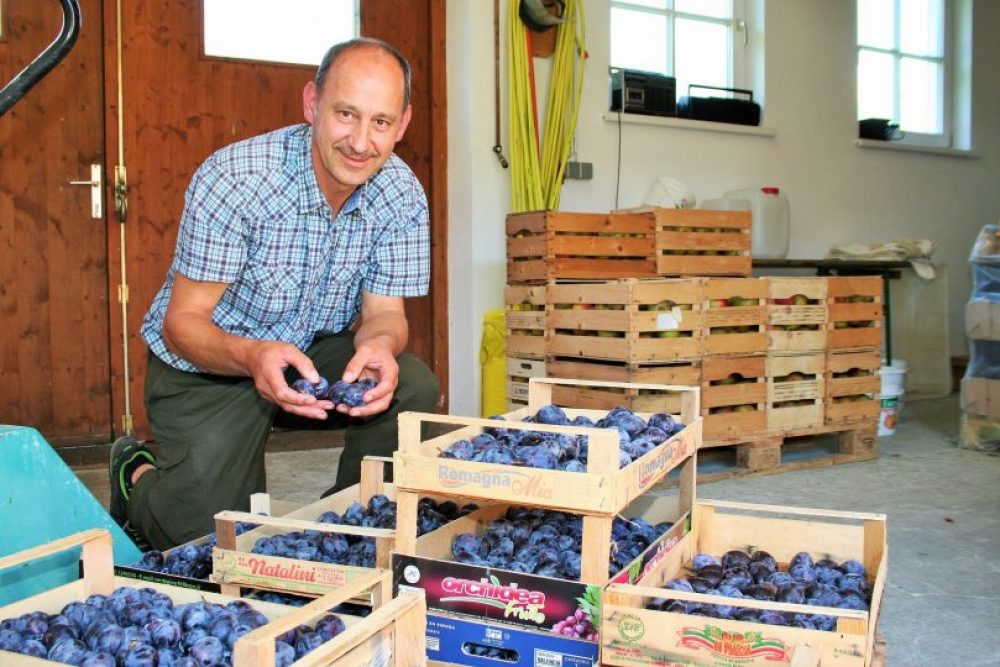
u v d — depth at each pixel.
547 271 3.71
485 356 4.41
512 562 1.58
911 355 5.77
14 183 3.80
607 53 4.77
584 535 1.48
